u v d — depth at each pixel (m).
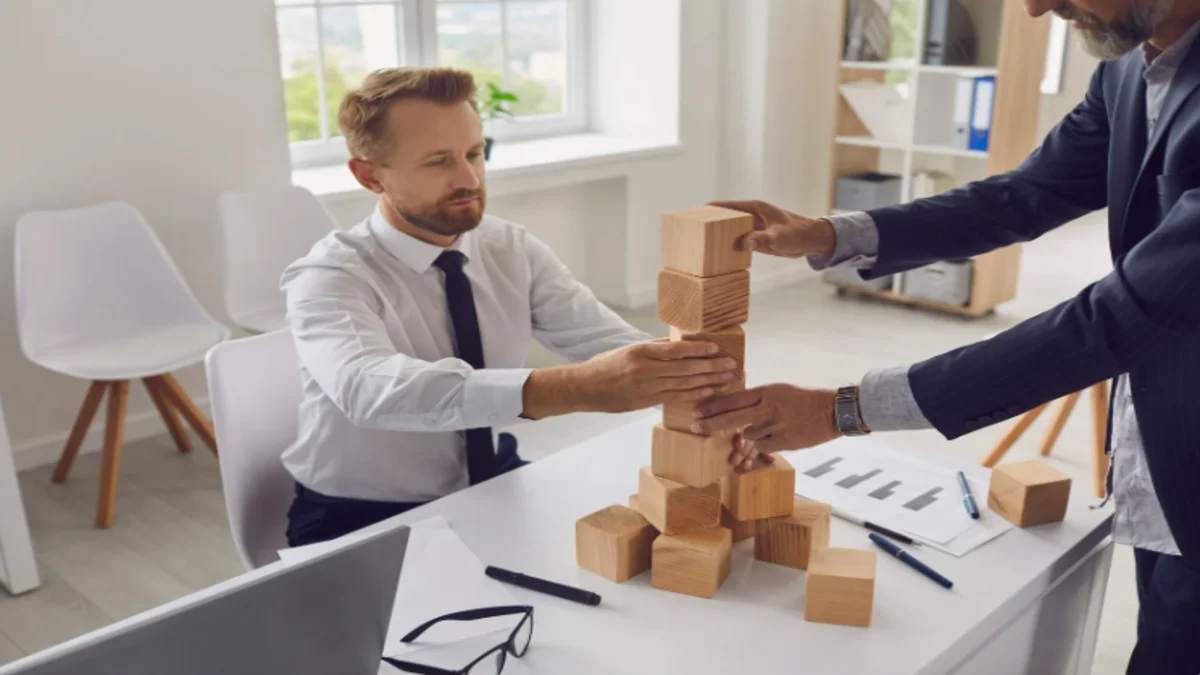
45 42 3.11
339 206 3.74
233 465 1.61
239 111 3.54
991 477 1.39
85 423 3.06
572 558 1.27
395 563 0.93
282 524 1.72
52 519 2.92
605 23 4.94
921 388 1.19
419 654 1.07
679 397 1.17
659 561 1.19
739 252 1.15
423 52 4.35
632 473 1.51
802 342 4.35
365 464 1.56
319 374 1.47
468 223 1.52
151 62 3.32
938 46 4.51
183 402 3.16
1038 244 6.03
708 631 1.12
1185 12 1.18
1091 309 1.14
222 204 3.31
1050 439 3.17
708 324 1.16
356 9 4.12
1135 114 1.30
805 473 1.50
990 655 1.19
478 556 1.27
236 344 1.64
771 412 1.22
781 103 4.96
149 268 3.19
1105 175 1.53
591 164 4.44
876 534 1.31
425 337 1.61
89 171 3.27
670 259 1.16
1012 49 4.22
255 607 0.85
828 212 5.12
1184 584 1.26
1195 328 1.09
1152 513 1.29
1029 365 1.15
